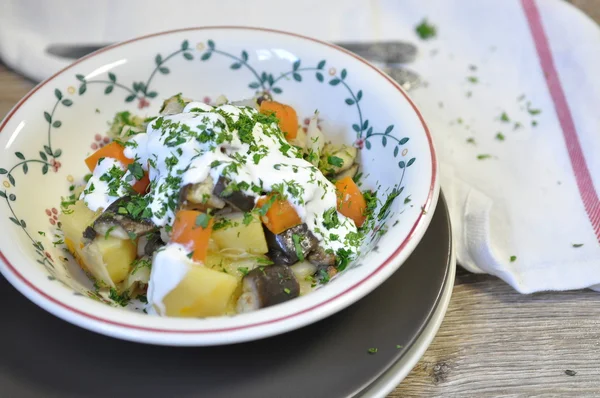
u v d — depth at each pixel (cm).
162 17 61
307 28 62
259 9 63
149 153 41
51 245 42
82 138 47
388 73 60
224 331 34
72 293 36
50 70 56
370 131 47
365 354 37
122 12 61
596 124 53
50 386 35
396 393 40
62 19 60
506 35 62
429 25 63
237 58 51
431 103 58
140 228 39
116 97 49
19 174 43
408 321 38
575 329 43
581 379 40
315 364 37
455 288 45
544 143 54
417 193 40
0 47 58
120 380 36
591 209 48
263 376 36
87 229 40
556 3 62
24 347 37
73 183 46
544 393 40
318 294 35
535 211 49
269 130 42
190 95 51
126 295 41
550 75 58
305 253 40
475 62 61
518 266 46
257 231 39
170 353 37
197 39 50
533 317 43
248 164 40
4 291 39
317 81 50
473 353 41
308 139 49
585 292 45
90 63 48
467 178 51
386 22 64
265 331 34
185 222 38
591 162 51
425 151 42
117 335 34
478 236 47
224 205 40
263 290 38
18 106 45
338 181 45
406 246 37
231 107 43
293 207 40
